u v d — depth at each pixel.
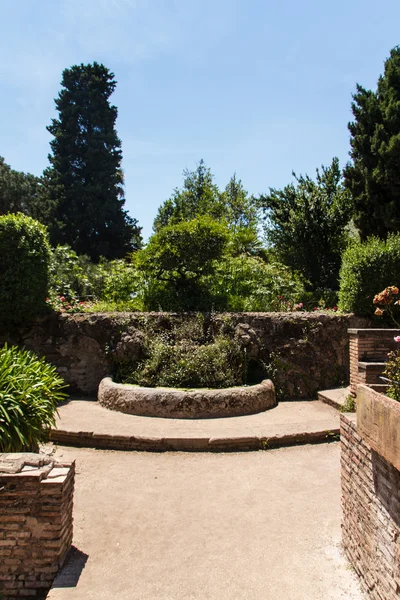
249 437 5.66
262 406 7.16
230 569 3.06
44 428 4.53
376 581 2.60
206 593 2.79
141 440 5.62
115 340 8.25
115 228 27.20
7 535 2.94
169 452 5.55
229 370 7.54
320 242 16.78
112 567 3.07
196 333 8.24
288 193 18.02
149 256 9.80
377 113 15.12
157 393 6.71
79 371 8.27
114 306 9.87
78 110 28.20
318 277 16.86
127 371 7.91
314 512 3.94
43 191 27.94
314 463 5.18
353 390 6.77
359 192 15.16
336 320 8.70
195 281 10.27
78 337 8.32
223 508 4.04
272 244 17.83
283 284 11.55
